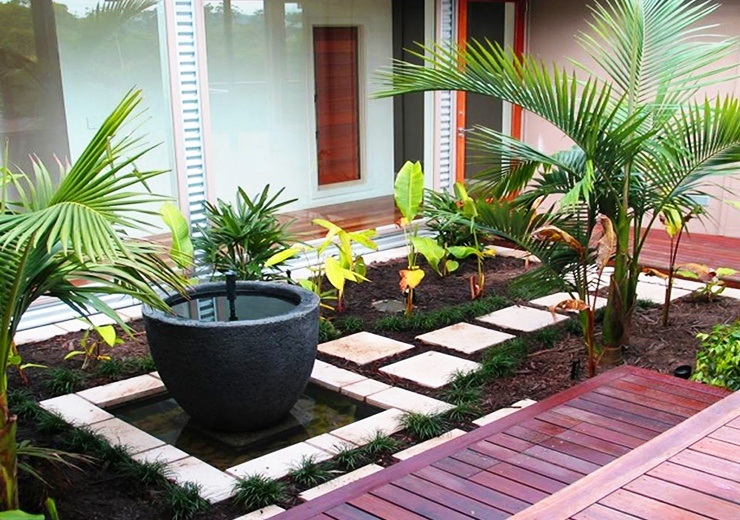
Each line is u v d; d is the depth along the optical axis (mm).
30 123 7324
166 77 6258
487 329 5578
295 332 3930
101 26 7410
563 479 3127
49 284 3014
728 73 7691
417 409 4266
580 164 4770
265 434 4141
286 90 8539
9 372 4848
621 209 4609
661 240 7848
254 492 3387
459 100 8148
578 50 8539
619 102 4281
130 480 3564
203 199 6520
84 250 2748
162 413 4453
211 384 3873
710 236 7988
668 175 4570
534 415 3746
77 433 3912
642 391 3996
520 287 5199
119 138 7543
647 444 2730
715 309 5855
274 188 8672
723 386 4055
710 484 2455
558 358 4969
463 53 4484
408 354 5152
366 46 9094
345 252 6086
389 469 3256
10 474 2969
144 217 7648
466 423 4121
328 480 3566
